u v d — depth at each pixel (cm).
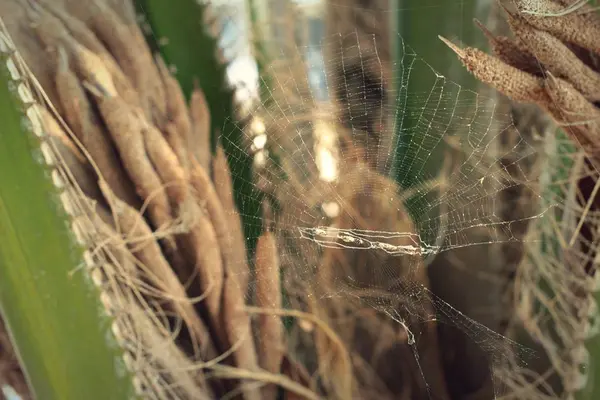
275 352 36
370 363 36
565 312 34
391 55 32
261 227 35
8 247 29
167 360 34
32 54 31
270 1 31
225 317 35
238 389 36
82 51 31
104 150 32
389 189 34
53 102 31
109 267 32
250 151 34
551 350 34
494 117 32
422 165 33
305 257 35
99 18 31
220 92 33
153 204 33
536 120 32
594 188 32
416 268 35
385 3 31
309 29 32
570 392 33
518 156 33
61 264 30
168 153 33
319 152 34
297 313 36
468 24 31
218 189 34
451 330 36
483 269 35
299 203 34
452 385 36
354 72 32
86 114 32
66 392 31
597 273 31
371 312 36
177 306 34
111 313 31
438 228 34
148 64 32
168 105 33
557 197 33
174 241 34
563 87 29
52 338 30
